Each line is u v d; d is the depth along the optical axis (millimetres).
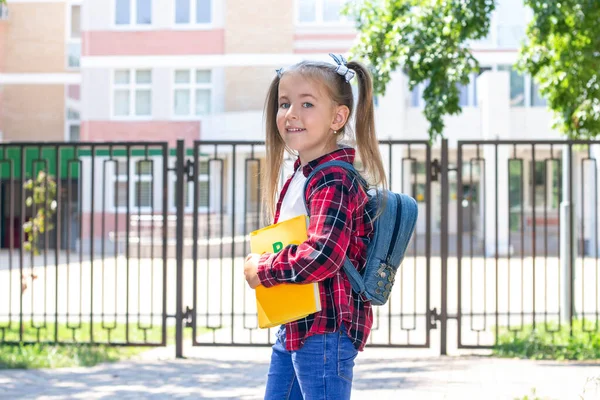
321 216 2543
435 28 8930
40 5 29203
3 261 21547
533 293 8242
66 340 8391
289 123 2709
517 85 25641
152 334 9594
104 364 7469
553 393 5793
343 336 2625
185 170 8125
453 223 28562
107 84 27266
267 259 2574
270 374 2844
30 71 29219
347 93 2768
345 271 2641
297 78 2713
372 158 2791
